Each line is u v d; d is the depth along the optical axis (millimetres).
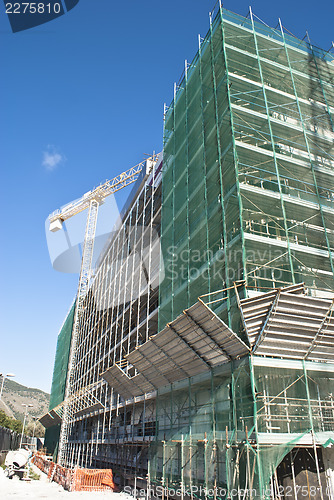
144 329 33312
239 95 22312
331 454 14797
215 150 21734
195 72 27000
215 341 16281
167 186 29453
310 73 25734
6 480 28094
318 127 24391
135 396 28562
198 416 19031
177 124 29188
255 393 14477
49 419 67375
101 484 26500
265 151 20281
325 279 20172
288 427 14375
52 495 22688
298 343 15500
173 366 20266
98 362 43625
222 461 16453
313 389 16828
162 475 20953
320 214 20375
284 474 15305
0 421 101688
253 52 24297
